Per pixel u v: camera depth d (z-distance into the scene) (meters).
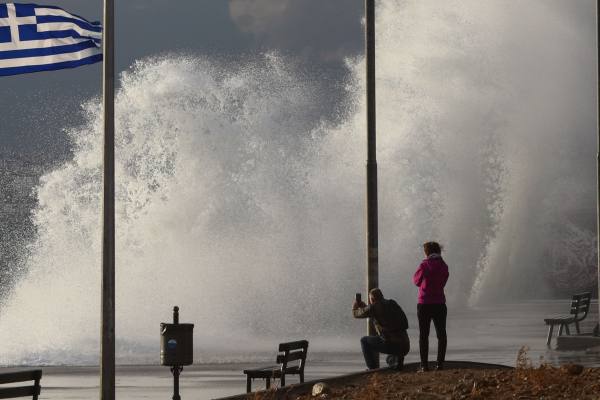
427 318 44.25
